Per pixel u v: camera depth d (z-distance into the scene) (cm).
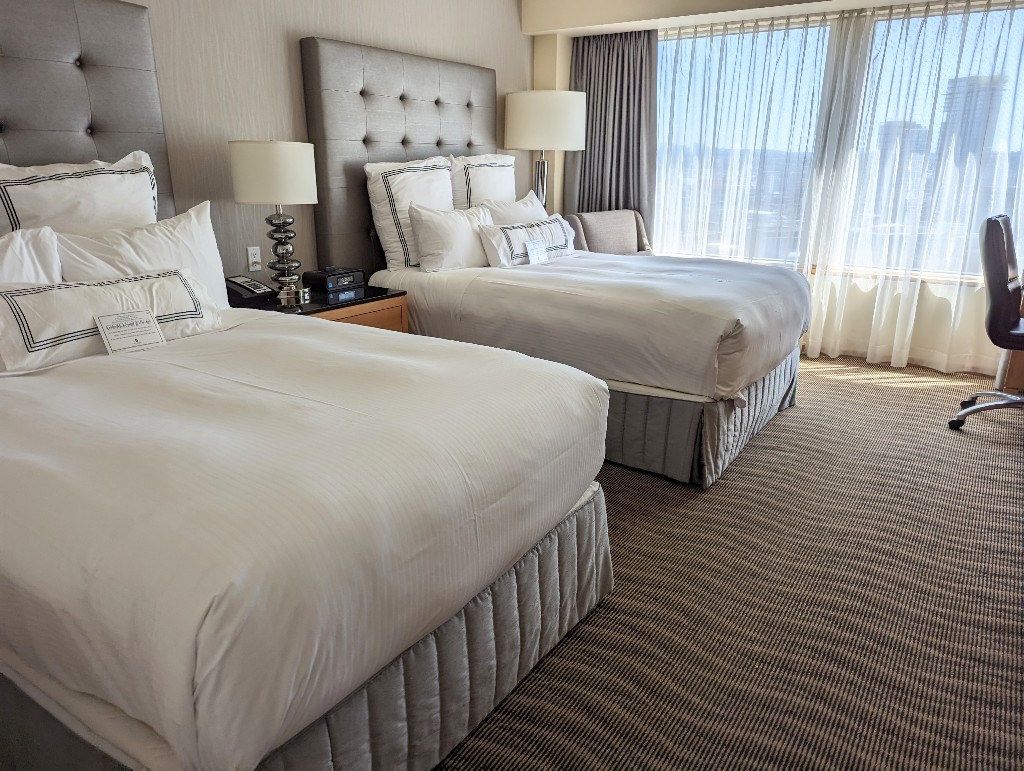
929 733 158
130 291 208
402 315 332
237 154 282
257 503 108
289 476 116
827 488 278
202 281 244
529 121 439
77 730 109
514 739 155
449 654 142
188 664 91
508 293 312
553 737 156
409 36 387
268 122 323
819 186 442
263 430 136
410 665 133
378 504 117
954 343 425
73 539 104
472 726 154
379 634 117
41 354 184
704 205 480
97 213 230
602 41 478
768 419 343
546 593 173
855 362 455
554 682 173
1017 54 379
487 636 152
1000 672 177
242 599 94
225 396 155
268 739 99
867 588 213
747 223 468
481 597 150
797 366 361
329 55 329
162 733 97
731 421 279
